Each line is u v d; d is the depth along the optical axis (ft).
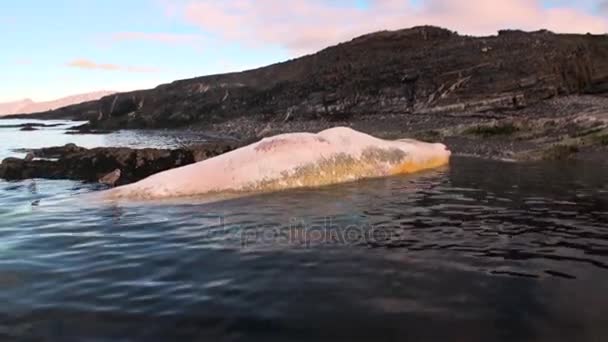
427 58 103.14
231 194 28.43
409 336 11.24
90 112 242.58
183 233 20.66
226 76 181.98
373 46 136.05
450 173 35.65
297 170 30.53
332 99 107.14
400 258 16.60
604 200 25.67
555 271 15.05
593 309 12.41
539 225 20.59
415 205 24.93
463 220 21.71
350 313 12.43
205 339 11.28
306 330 11.59
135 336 11.56
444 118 77.46
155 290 14.34
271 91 139.74
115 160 47.37
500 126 60.75
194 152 48.96
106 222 23.16
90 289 14.61
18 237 20.84
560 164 40.24
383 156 34.88
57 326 12.26
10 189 38.52
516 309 12.48
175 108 158.71
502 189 29.17
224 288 14.29
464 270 15.29
